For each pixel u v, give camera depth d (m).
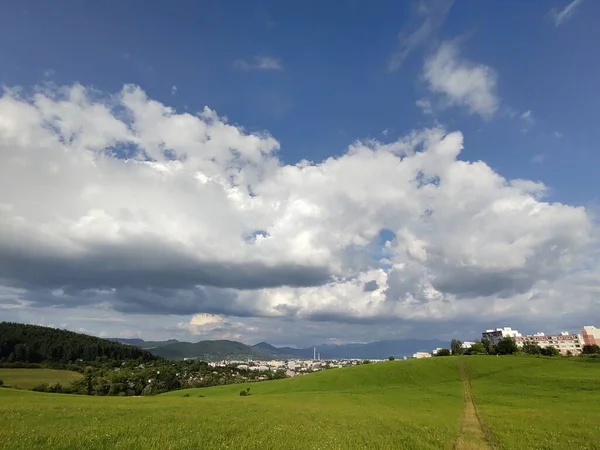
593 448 26.95
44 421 30.39
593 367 119.25
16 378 166.25
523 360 136.88
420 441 27.83
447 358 143.38
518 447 26.75
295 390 109.94
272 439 26.55
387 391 93.50
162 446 22.27
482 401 68.75
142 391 167.00
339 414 45.72
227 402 62.12
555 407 57.69
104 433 25.47
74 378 178.25
